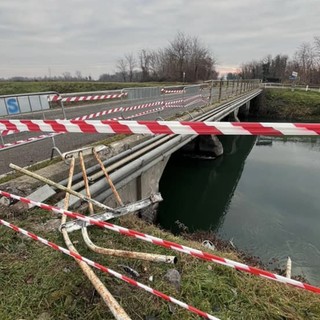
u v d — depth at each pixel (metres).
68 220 3.93
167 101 14.95
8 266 3.07
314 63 63.62
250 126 1.99
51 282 2.87
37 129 2.93
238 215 11.45
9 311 2.55
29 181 4.80
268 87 48.38
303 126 1.84
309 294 3.23
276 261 8.25
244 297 2.96
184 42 61.50
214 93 22.88
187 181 15.34
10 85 28.03
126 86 35.72
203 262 3.43
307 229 10.29
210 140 18.12
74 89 31.19
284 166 18.67
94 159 6.01
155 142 7.99
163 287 2.93
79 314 2.55
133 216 4.58
